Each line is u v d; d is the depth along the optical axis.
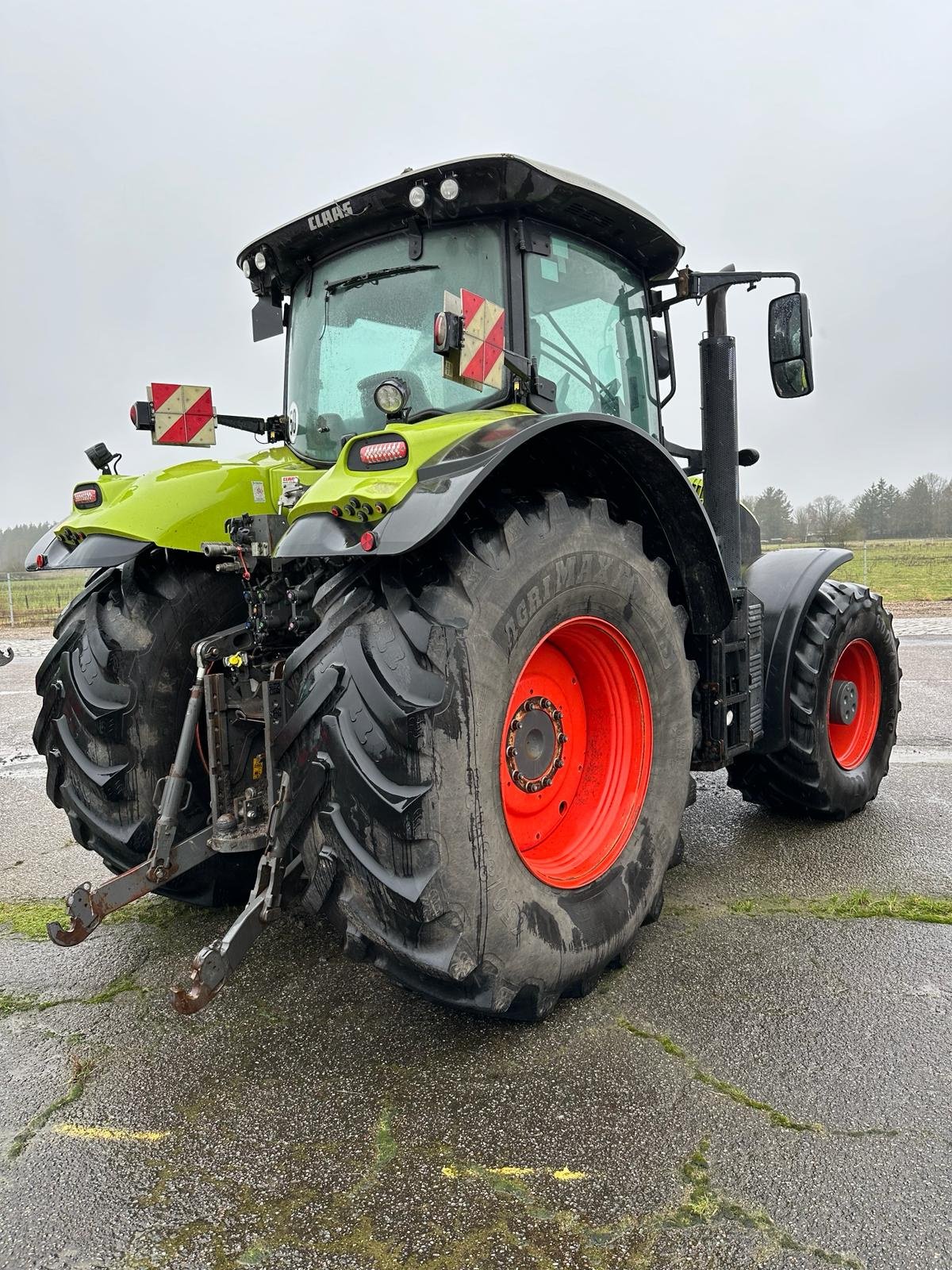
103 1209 1.71
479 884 1.98
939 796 4.45
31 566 2.91
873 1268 1.53
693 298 3.22
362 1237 1.62
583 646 2.58
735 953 2.73
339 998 2.52
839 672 4.16
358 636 2.01
